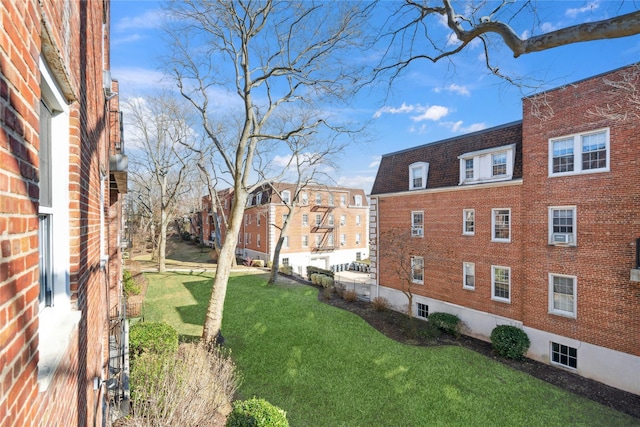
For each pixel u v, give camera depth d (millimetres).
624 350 9719
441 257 15445
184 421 5684
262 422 5840
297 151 21047
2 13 1276
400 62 6520
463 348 12633
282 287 21359
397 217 17719
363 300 19438
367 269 34438
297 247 33375
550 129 11453
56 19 2025
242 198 12555
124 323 8609
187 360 7102
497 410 8492
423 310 16312
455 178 14953
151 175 31609
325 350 11695
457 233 14812
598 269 10297
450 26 4906
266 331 13219
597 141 10398
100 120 5230
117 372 6426
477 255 14000
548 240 11531
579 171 10742
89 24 3678
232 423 5848
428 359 11375
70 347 2379
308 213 34188
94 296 4141
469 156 14211
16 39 1425
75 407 2641
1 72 1276
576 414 8438
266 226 32531
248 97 12055
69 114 2668
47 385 1718
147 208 34844
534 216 11945
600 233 10266
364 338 13031
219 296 11836
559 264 11234
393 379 9859
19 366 1424
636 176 9523
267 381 9430
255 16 10922
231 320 14359
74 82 2588
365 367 10547
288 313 15656
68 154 2666
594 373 10297
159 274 23891
